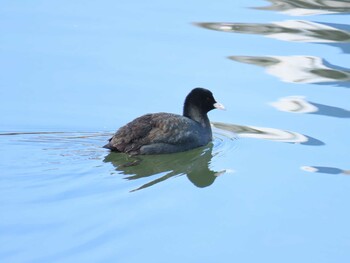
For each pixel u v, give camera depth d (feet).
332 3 74.74
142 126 48.57
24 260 35.70
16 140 49.39
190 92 52.06
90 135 50.85
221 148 50.67
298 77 59.77
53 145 48.88
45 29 67.87
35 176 44.04
